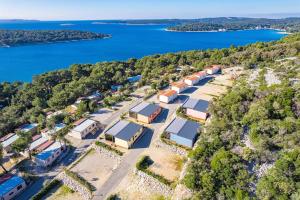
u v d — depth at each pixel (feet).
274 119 123.75
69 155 157.48
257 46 379.96
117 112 211.20
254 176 93.40
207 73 291.79
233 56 333.01
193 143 143.33
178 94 231.09
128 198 114.32
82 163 141.79
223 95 189.16
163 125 179.42
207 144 117.60
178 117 181.06
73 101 268.00
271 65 241.35
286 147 102.94
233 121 135.03
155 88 254.88
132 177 126.41
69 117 202.08
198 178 100.32
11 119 217.97
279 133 109.91
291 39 365.20
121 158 142.31
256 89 160.04
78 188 123.34
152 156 140.87
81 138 174.19
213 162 102.12
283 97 135.44
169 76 297.74
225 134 121.39
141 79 312.71
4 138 180.04
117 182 124.77
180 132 149.48
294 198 77.97
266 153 100.68
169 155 141.18
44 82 342.03
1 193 120.78
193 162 110.11
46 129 190.19
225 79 265.34
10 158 158.92
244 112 140.26
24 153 158.92
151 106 195.52
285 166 87.92
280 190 82.58
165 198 110.73
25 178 136.26
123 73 384.68
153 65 402.72
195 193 95.35
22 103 281.33
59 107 252.83
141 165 130.11
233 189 88.89
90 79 314.55
